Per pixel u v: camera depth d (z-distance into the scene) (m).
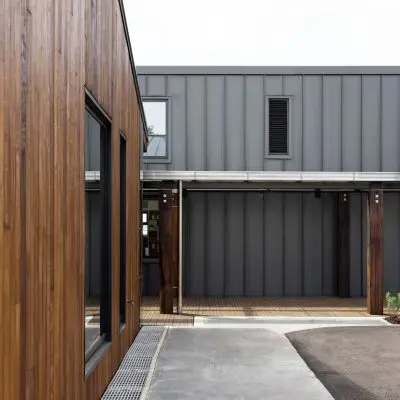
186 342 6.54
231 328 7.46
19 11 2.32
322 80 10.38
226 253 10.44
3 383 2.10
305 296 10.44
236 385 4.80
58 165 3.01
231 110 10.36
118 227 5.23
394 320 7.99
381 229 8.60
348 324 7.87
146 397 4.44
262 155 10.34
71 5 3.33
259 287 10.43
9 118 2.19
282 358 5.78
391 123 10.39
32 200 2.51
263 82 10.36
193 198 10.46
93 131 4.33
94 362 4.10
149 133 10.38
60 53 3.06
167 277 8.59
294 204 10.50
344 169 10.36
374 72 10.38
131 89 6.34
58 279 3.00
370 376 5.12
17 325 2.27
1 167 2.09
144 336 6.88
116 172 5.10
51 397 2.83
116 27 5.16
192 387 4.73
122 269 5.78
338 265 10.38
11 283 2.20
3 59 2.12
